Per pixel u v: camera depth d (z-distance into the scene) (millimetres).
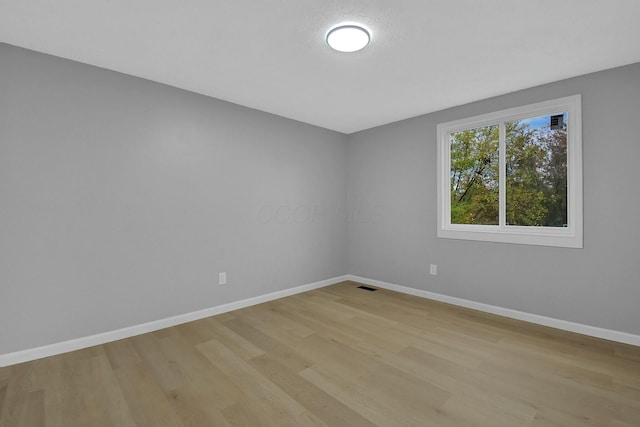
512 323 2902
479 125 3316
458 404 1716
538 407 1684
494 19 1863
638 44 2129
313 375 2023
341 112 3678
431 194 3682
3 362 2131
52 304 2314
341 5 1737
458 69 2533
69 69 2373
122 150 2627
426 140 3723
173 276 2928
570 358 2221
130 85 2662
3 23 1899
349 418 1606
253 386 1901
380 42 2125
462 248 3410
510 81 2764
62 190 2352
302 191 4078
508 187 3182
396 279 4078
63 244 2359
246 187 3482
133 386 1901
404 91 3004
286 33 2023
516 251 3018
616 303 2490
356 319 3045
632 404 1701
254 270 3562
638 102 2383
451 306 3424
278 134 3789
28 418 1610
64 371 2074
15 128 2170
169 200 2900
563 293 2744
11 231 2162
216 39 2098
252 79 2748
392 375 2016
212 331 2766
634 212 2406
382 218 4219
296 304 3541
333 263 4496
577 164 2641
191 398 1782
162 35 2049
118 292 2613
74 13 1803
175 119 2932
